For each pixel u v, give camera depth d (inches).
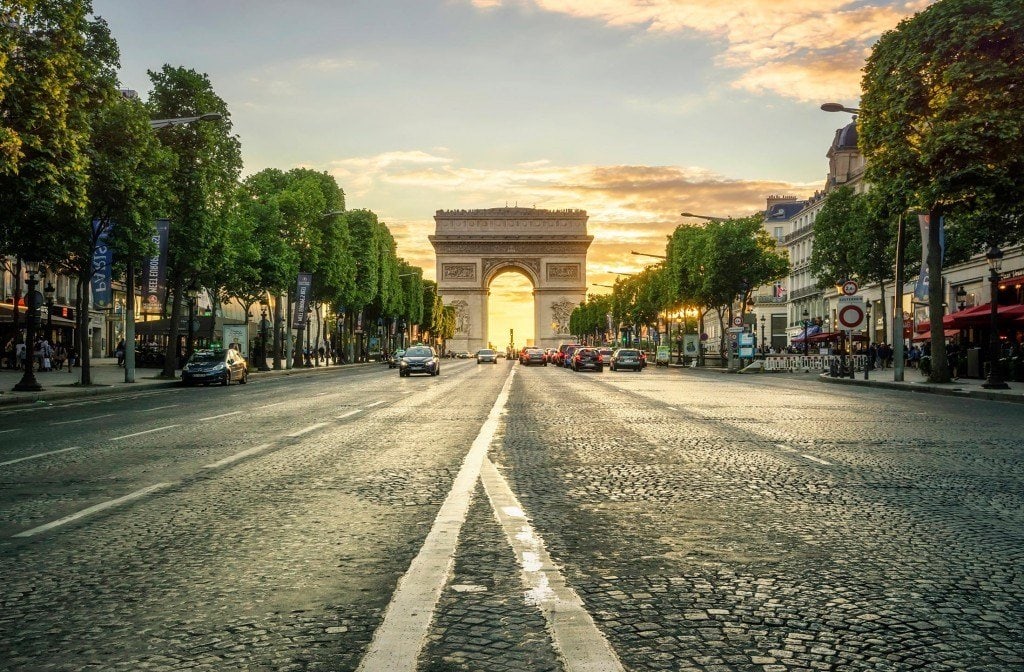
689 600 205.2
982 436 588.1
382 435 601.6
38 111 882.1
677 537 273.1
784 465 439.5
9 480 400.5
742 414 785.6
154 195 1259.8
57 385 1422.2
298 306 2596.0
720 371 2539.4
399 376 1955.0
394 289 4173.2
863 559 245.1
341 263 2763.3
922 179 1204.5
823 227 2310.5
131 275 1494.8
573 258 5846.5
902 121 1200.2
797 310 4119.1
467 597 206.2
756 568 234.8
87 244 1300.4
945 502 334.6
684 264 2874.0
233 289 2122.3
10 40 838.5
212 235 1651.1
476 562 239.9
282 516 308.5
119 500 343.0
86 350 1386.6
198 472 421.1
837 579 223.9
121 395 1270.9
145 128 1200.8
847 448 515.5
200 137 1621.6
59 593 213.8
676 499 341.4
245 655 169.3
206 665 164.4
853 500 339.0
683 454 486.6
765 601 204.8
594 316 6451.8
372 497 346.9
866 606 201.0
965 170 1109.7
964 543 265.1
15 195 942.4
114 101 1159.0
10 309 2084.2
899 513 312.8
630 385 1434.5
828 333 2628.0
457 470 423.8
